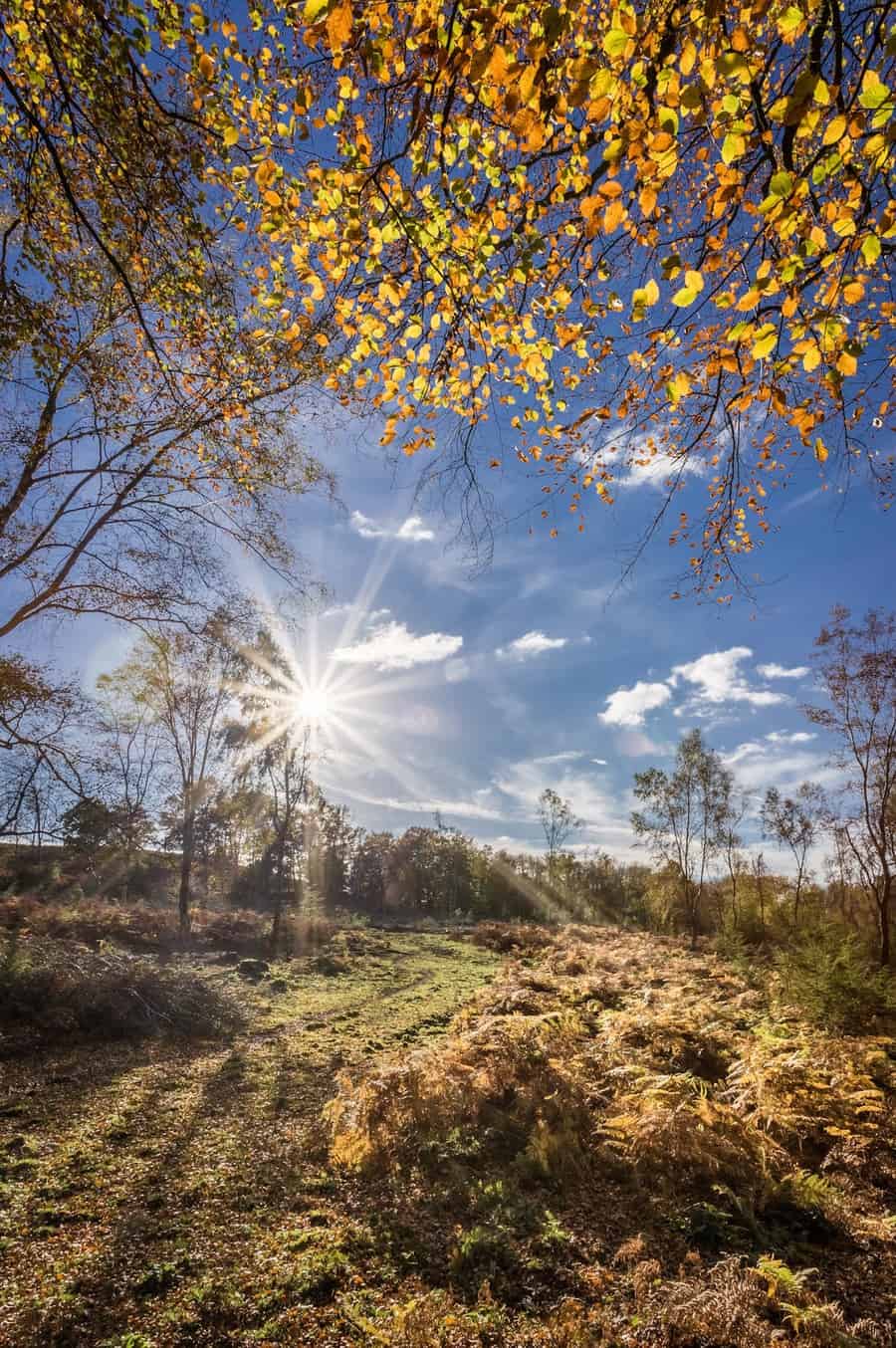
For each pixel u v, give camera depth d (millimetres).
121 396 7090
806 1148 7340
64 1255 4777
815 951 14219
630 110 2455
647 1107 7637
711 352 3543
